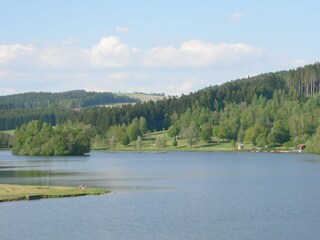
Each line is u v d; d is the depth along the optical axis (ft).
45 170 629.92
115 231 270.67
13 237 259.60
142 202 351.67
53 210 317.63
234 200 364.99
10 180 496.64
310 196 384.06
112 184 465.88
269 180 504.84
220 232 268.82
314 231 269.23
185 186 451.53
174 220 295.28
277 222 289.74
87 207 328.90
